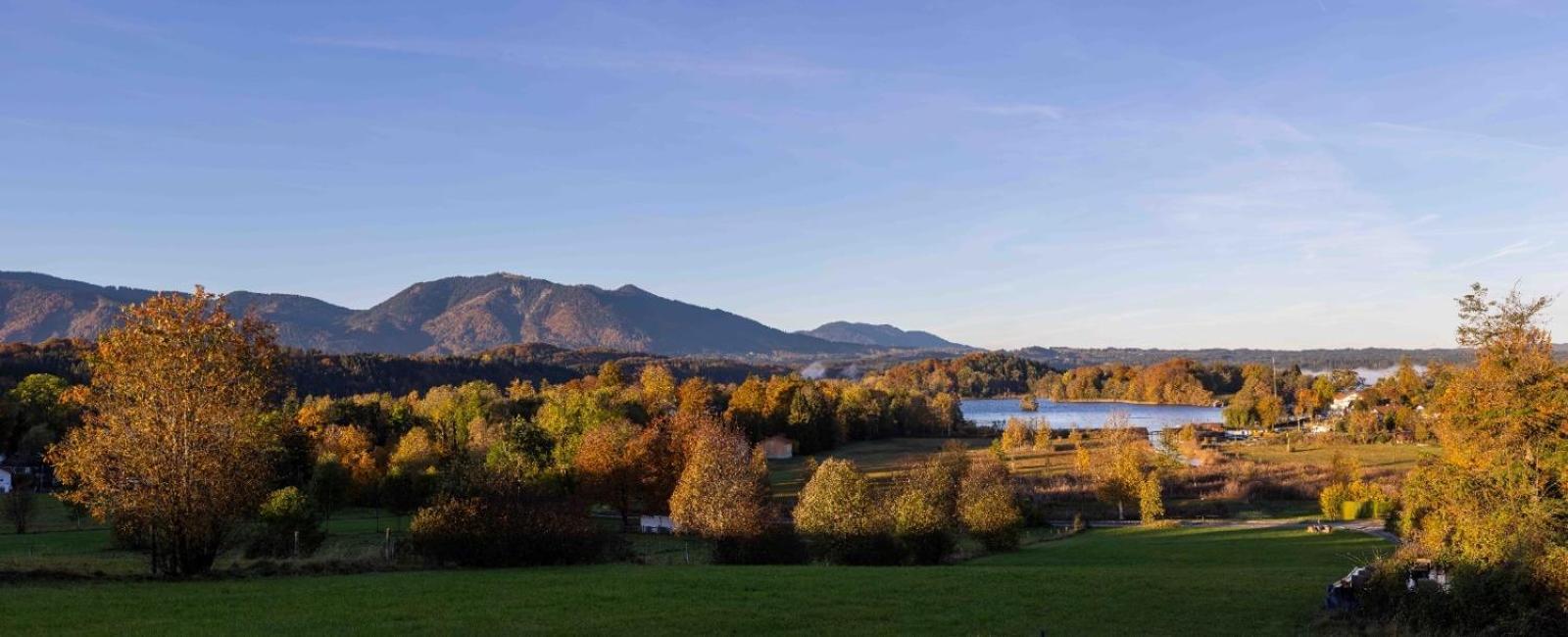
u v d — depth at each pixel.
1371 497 87.00
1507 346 35.41
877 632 28.45
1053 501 99.50
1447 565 31.14
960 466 100.38
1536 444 32.03
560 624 28.19
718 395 194.62
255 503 38.69
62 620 26.64
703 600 33.12
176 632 25.67
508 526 45.06
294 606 30.28
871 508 57.28
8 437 124.44
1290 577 42.50
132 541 46.22
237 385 37.50
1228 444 154.38
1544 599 27.70
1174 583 39.81
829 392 196.25
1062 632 29.31
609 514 94.00
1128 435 119.94
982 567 47.69
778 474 124.88
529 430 97.75
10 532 69.25
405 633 26.50
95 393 36.50
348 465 91.62
